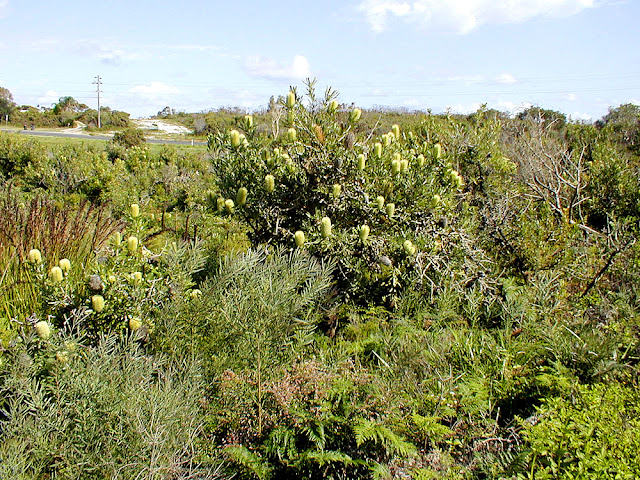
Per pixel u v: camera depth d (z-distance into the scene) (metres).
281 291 2.60
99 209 5.32
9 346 2.31
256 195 4.13
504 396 2.70
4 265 3.56
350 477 2.15
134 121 70.75
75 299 2.96
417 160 4.23
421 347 2.81
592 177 6.94
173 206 9.73
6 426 1.92
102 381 2.11
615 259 4.26
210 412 2.36
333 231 3.89
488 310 3.67
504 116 8.46
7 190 6.09
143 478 1.78
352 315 3.65
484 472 2.12
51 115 65.81
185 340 2.58
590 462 1.84
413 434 2.32
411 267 4.03
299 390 2.49
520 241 4.65
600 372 2.70
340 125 4.19
